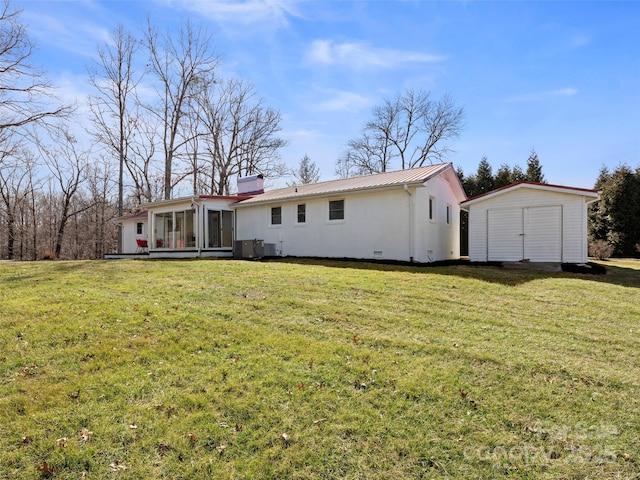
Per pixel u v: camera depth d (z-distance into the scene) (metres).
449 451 2.83
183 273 9.55
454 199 17.75
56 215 32.00
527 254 12.10
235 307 6.27
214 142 30.70
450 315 6.15
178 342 4.72
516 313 6.42
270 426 3.09
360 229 13.55
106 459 2.69
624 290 8.30
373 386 3.75
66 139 20.69
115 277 8.91
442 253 15.38
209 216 16.78
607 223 23.97
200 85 28.06
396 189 12.66
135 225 24.53
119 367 4.04
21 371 3.91
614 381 3.94
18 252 30.86
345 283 8.28
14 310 5.77
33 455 2.71
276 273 9.55
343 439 2.95
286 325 5.45
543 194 11.90
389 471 2.62
